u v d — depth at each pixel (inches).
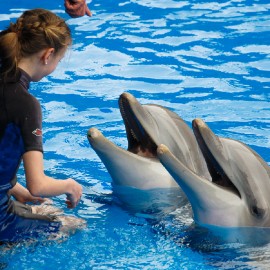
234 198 315.6
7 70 304.8
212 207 315.6
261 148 418.6
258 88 495.5
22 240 323.0
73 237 330.3
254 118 455.8
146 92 489.1
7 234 319.3
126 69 522.9
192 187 311.4
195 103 474.9
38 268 309.7
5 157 305.6
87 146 424.2
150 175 348.2
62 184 314.7
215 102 476.4
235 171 315.0
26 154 305.6
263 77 510.9
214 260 313.9
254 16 619.2
